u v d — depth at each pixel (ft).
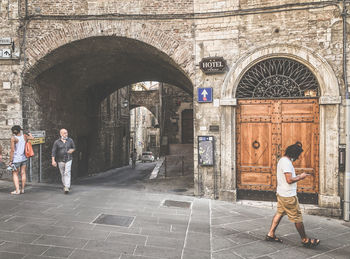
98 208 16.65
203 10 20.98
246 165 20.85
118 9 21.71
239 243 12.86
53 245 11.24
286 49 19.63
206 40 21.04
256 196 20.72
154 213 16.38
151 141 131.85
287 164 12.42
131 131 104.17
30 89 24.48
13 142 18.48
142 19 21.61
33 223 13.56
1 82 23.02
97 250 11.03
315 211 19.06
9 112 23.09
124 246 11.57
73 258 10.23
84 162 43.93
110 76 37.88
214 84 20.93
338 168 18.86
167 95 60.23
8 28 22.72
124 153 74.43
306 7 19.39
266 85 20.49
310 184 19.84
